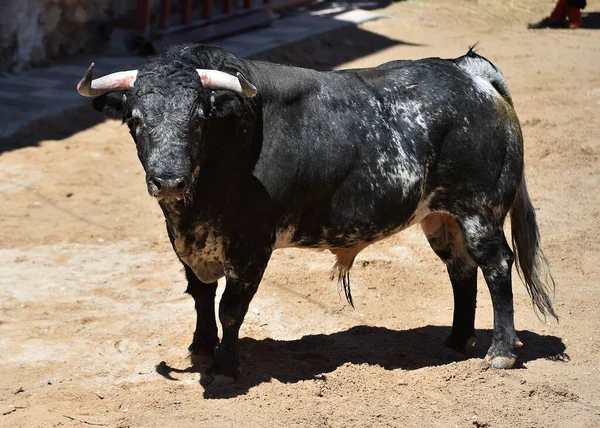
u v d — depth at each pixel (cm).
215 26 2255
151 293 989
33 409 723
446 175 786
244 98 691
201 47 712
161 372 801
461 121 781
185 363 819
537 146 1560
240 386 754
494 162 786
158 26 2153
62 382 780
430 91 784
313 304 960
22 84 1775
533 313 945
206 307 807
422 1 2920
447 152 781
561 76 2077
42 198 1290
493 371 793
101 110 702
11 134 1525
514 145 800
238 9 2422
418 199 784
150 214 1253
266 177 721
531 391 752
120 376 795
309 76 761
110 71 1908
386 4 2858
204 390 751
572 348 860
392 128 768
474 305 837
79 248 1120
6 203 1262
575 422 710
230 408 712
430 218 827
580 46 2425
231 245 732
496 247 795
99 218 1227
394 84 787
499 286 797
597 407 737
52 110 1636
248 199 720
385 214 769
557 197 1332
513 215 832
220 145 698
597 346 865
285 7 2641
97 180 1378
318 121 747
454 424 701
